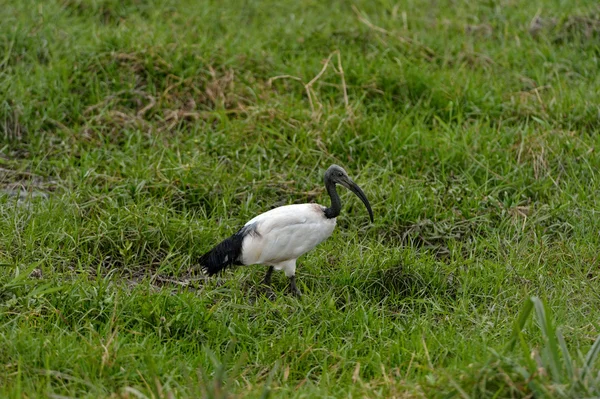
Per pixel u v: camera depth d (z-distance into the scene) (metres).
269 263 10.56
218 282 11.02
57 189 12.94
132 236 11.67
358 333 9.74
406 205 12.42
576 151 13.66
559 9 18.50
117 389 8.38
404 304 10.55
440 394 7.84
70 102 14.87
